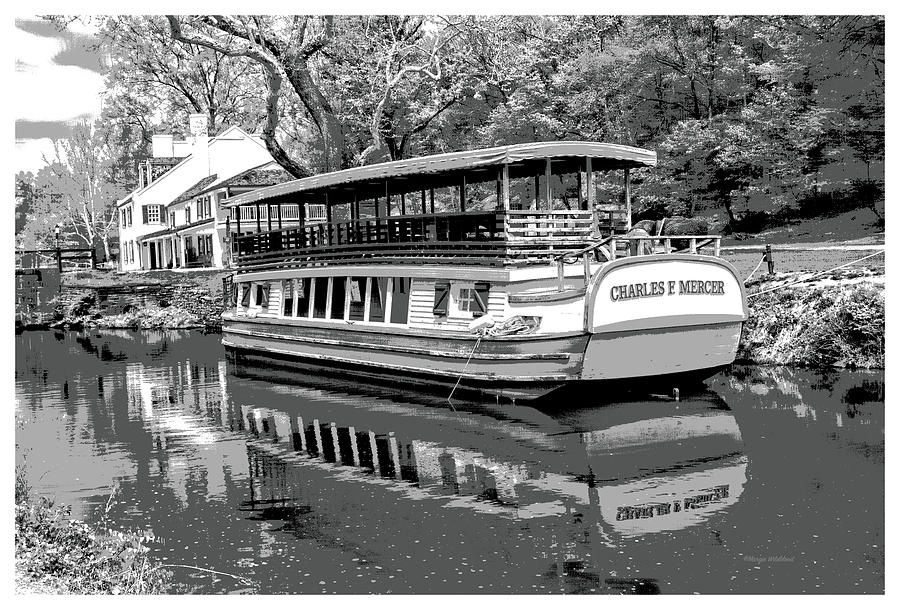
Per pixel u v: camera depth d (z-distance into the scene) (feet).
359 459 46.70
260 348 87.61
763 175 109.81
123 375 85.81
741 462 42.63
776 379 62.23
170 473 45.98
